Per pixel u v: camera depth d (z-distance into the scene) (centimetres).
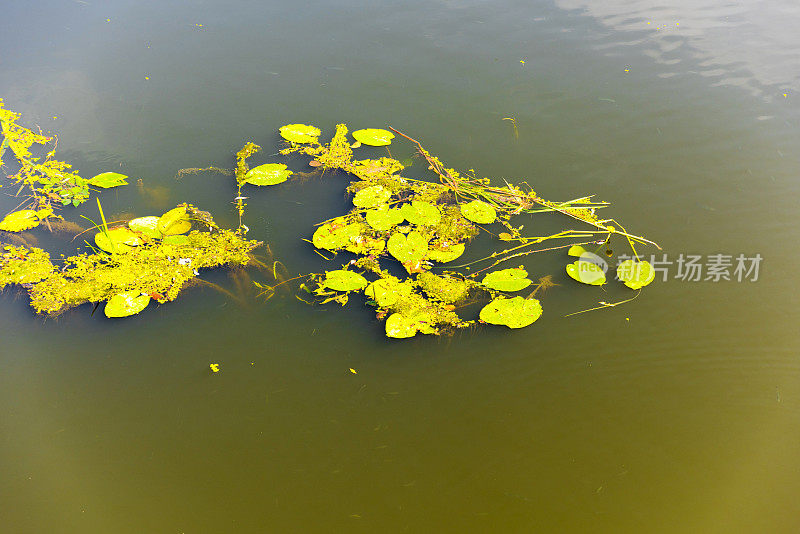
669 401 324
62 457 297
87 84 561
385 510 279
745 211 437
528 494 286
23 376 331
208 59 603
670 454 302
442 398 323
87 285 375
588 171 476
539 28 665
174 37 635
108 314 360
